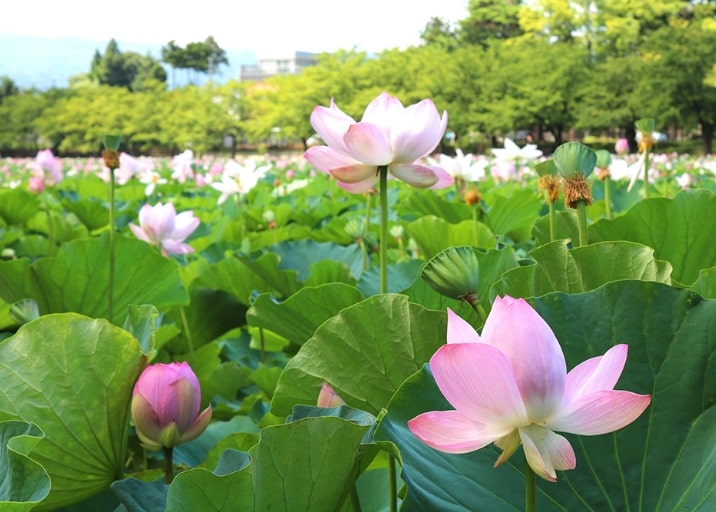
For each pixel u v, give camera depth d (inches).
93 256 106.7
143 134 1829.5
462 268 54.7
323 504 40.1
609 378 32.7
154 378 55.8
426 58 1569.9
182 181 345.7
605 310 47.4
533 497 34.4
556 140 1578.5
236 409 99.3
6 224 249.1
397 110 65.6
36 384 56.0
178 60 4202.8
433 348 56.1
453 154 1487.5
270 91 1768.0
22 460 42.1
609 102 1461.6
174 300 110.5
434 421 32.3
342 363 57.1
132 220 243.9
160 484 47.2
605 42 1675.7
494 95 1454.2
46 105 2057.1
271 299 84.0
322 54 1628.9
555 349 31.9
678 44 1448.1
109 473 59.3
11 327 116.5
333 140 66.2
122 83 4013.3
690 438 41.9
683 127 1531.7
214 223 215.6
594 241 91.0
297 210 253.3
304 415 44.9
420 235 132.0
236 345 127.0
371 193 159.6
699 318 45.3
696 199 85.0
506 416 31.7
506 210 164.9
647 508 39.9
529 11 1748.3
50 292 107.5
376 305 56.2
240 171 204.1
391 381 56.9
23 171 769.6
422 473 39.4
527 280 66.0
